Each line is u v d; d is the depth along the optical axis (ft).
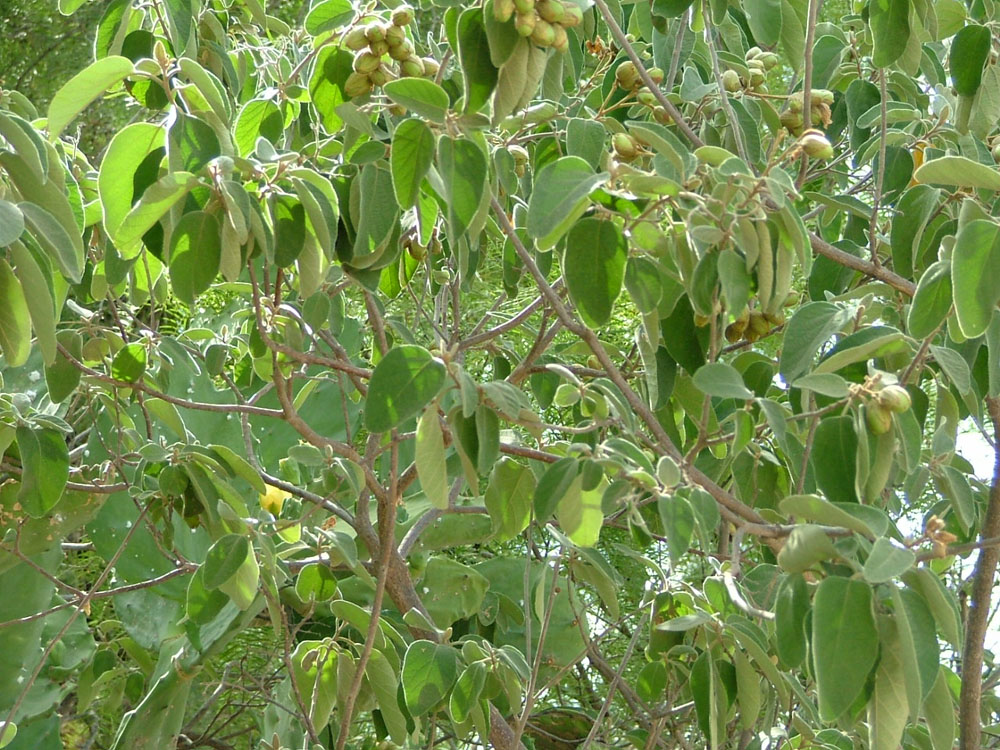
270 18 8.34
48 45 18.51
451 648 7.32
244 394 8.62
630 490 6.28
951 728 5.99
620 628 10.39
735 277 6.13
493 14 6.19
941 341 7.11
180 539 9.33
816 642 5.83
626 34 8.25
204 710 10.47
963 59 7.13
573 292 6.34
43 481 7.34
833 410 6.50
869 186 8.10
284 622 7.89
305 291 6.69
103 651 9.34
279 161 6.42
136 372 7.61
